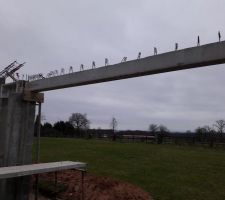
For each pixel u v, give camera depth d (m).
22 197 10.48
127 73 8.61
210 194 11.38
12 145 10.56
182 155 20.05
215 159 18.56
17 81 10.94
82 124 69.12
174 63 7.52
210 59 6.87
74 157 18.59
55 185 11.66
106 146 25.41
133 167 15.48
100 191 11.01
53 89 10.84
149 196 10.94
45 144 26.47
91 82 9.75
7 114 10.79
